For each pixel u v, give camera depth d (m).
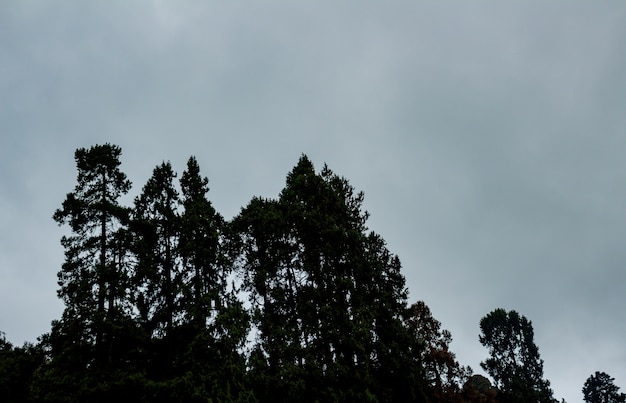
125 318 24.28
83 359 23.47
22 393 17.97
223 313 24.83
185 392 20.89
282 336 25.64
